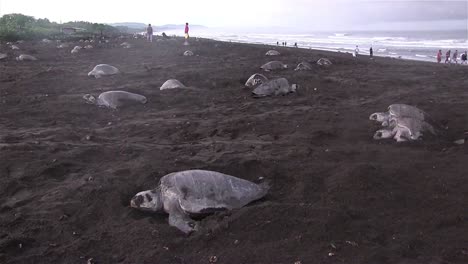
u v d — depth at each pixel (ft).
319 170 24.16
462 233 17.30
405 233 17.43
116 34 198.70
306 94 47.85
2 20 156.35
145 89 50.80
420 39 253.44
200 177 19.99
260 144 29.45
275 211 19.04
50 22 217.77
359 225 18.07
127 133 33.27
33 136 31.76
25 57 79.56
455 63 97.55
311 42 234.99
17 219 19.21
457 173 23.45
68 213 19.94
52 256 16.52
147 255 16.44
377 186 21.83
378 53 141.69
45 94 47.42
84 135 32.35
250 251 16.44
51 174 24.44
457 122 33.76
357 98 45.47
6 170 24.79
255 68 68.69
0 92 48.06
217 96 47.78
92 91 49.34
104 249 16.99
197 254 16.51
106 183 22.77
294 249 16.44
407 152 27.14
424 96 44.98
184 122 36.19
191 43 121.90
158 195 20.04
